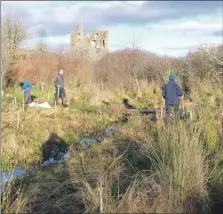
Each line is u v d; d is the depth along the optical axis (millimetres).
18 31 26844
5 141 10570
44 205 6754
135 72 25125
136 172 7859
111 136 11711
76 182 7367
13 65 23922
